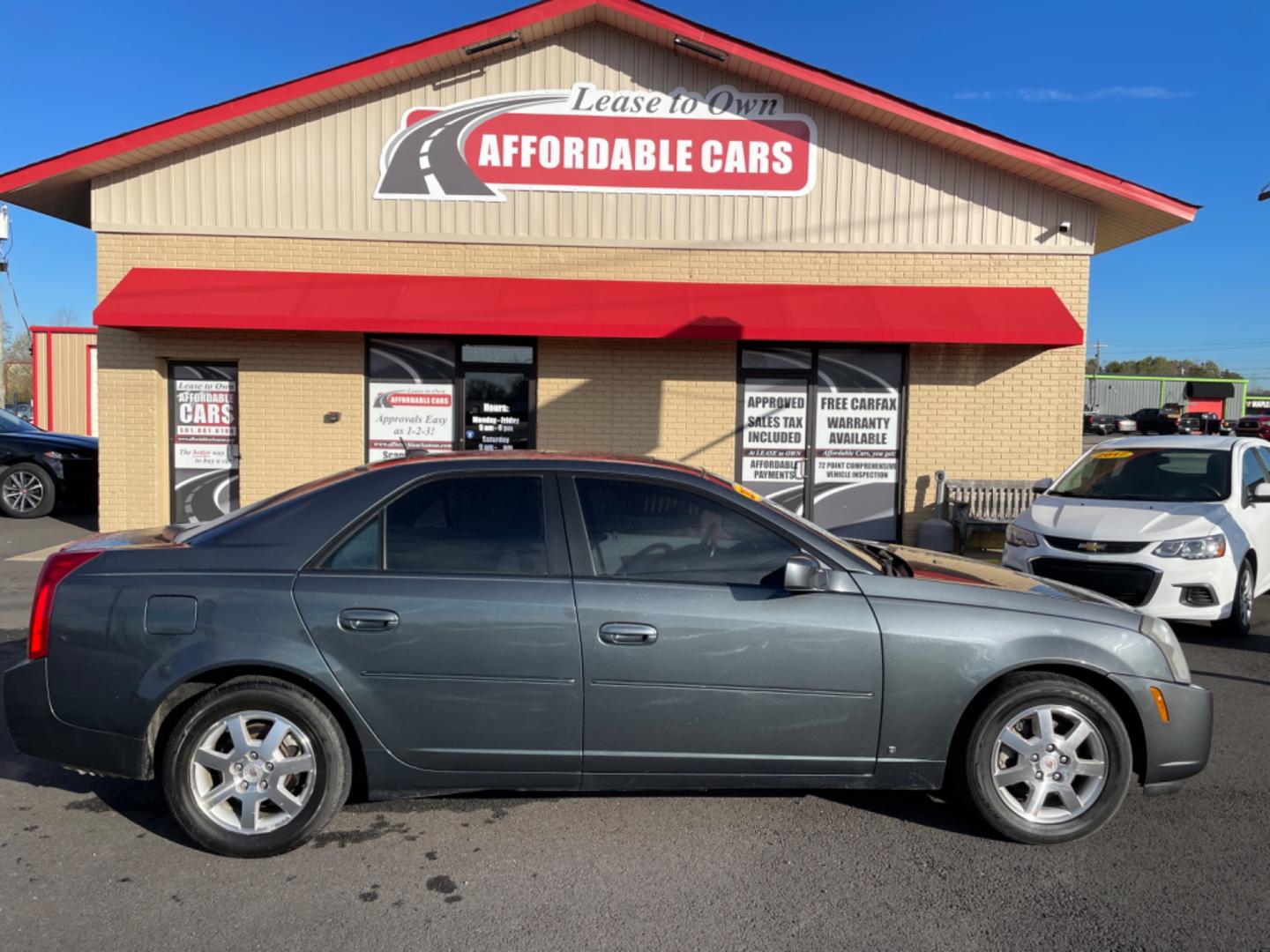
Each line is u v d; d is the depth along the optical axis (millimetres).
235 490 11094
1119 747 3680
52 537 11742
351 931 3092
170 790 3545
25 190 11070
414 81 10688
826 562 3797
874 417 11016
